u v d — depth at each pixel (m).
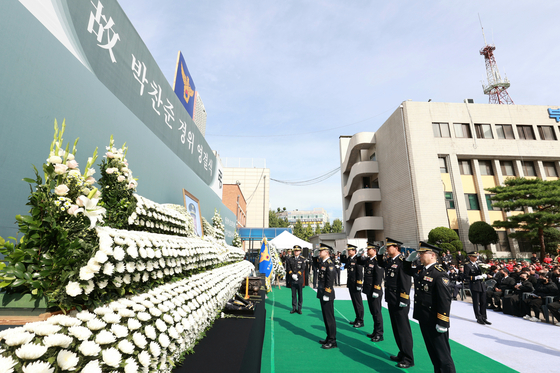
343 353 5.40
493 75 33.16
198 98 16.05
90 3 5.42
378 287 6.27
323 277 6.01
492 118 25.81
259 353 4.45
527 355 5.48
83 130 4.84
